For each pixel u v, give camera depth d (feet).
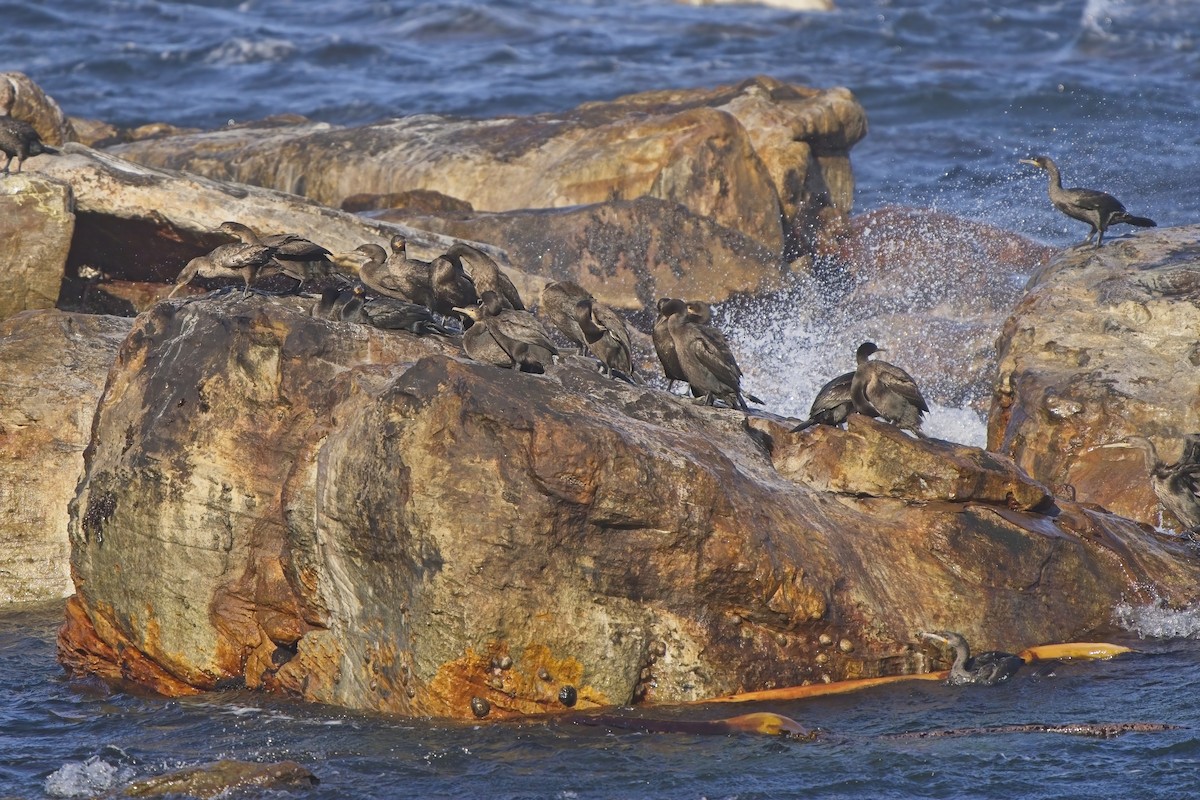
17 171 218.59
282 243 162.61
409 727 125.49
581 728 124.16
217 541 138.21
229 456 138.41
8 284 210.79
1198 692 129.29
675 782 114.83
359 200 310.86
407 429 123.24
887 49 622.13
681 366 151.53
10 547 169.27
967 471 142.61
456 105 485.15
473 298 163.02
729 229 289.12
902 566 138.31
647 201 285.64
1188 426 179.52
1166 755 116.88
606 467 123.13
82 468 171.12
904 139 447.83
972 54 611.47
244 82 532.73
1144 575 147.54
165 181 228.84
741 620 130.21
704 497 126.52
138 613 141.69
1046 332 198.08
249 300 147.54
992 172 403.34
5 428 170.40
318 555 132.67
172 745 126.00
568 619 125.08
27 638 157.79
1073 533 146.92
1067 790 111.65
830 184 351.25
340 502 127.44
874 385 145.79
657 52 604.08
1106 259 210.59
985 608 138.62
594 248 279.90
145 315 150.61
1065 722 123.85
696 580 127.44
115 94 506.48
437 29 650.84
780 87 354.74
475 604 122.31
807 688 130.93
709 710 126.93
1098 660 137.59
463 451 122.31
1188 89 504.84
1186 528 162.30
